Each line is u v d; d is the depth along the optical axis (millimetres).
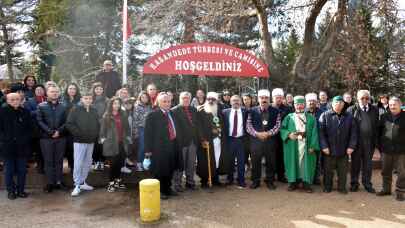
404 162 6004
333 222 5012
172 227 4844
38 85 7195
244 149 6879
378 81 17250
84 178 6492
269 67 11602
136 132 6934
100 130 6371
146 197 5012
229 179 7027
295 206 5703
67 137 6762
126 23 9375
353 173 6586
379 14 11992
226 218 5176
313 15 11297
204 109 6770
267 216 5250
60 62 19078
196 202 5902
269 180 6793
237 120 6805
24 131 6121
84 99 6340
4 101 7211
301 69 11438
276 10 13281
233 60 8391
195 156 6688
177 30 14438
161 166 6035
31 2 18109
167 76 15953
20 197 6148
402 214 5332
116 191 6523
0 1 16484
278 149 7176
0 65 21234
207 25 13508
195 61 8250
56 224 4957
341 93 16875
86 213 5398
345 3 11328
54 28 18078
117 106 6379
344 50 13719
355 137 6336
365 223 4973
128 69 19516
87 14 18609
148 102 7070
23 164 6148
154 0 15141
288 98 8352
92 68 17766
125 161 7070
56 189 6652
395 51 15133
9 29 17953
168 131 6117
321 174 7793
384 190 6277
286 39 17766
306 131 6539
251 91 14469
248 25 15680
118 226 4883
